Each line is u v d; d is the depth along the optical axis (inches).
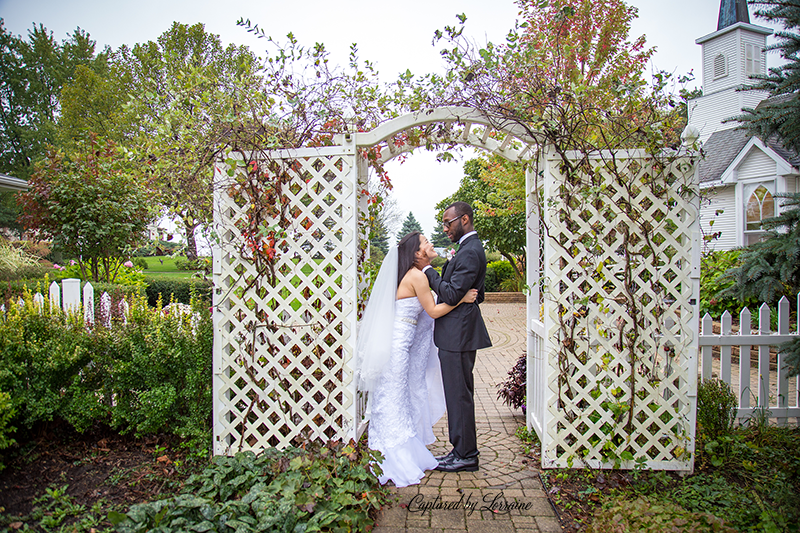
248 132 115.4
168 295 496.4
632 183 115.6
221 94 114.4
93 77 804.0
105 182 289.7
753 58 540.1
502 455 137.8
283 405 119.6
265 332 119.7
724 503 102.1
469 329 126.5
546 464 121.3
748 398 158.1
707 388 139.0
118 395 128.0
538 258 152.3
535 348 148.7
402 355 127.6
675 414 117.0
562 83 113.5
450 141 138.3
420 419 137.7
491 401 198.2
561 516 101.7
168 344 124.0
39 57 1125.7
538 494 112.3
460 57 113.6
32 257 394.9
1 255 349.1
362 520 90.7
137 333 125.6
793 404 176.9
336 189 127.2
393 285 128.3
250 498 91.0
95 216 295.4
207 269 126.2
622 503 95.1
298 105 118.2
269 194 116.4
